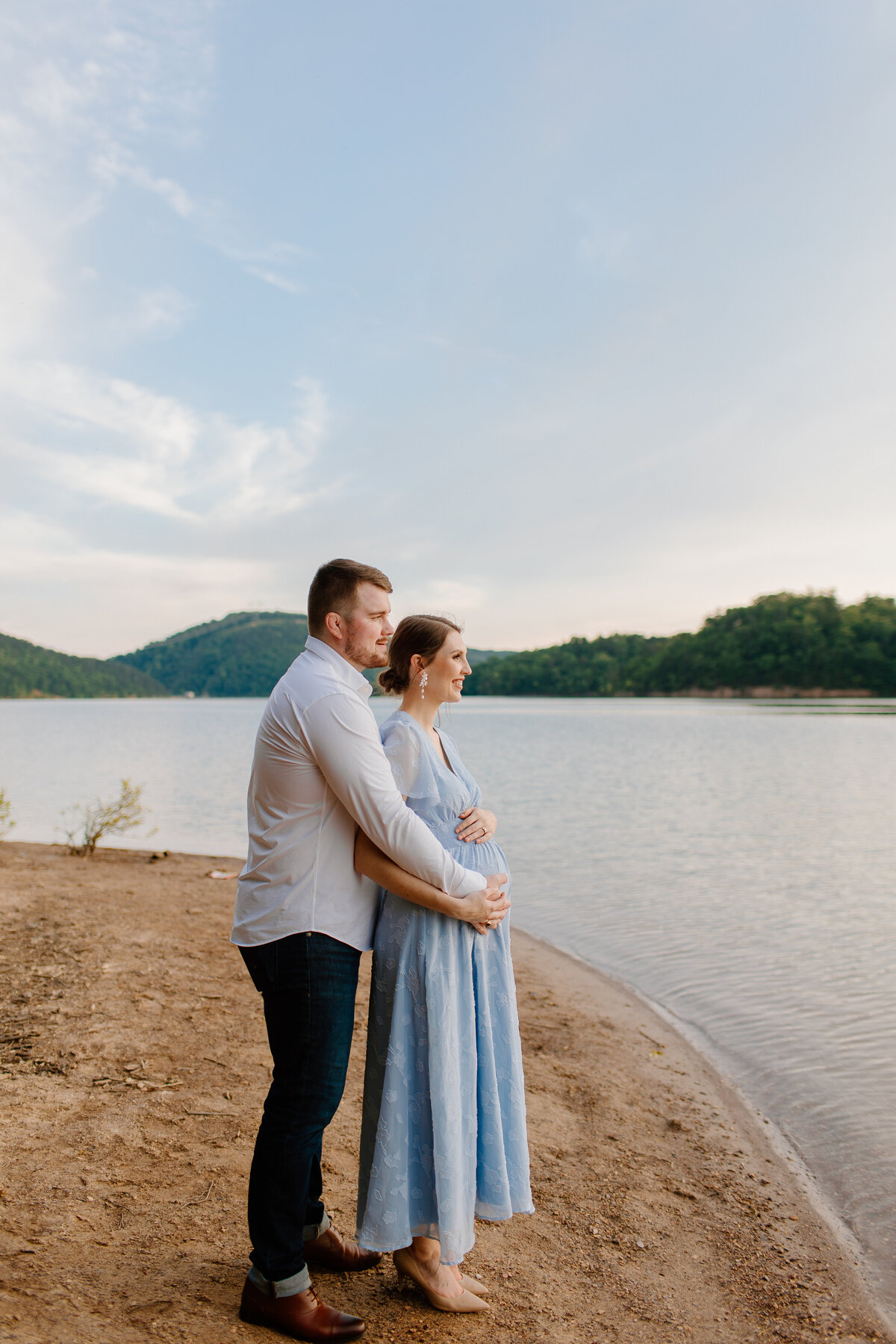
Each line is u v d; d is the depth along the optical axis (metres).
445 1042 2.11
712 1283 2.61
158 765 25.80
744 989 5.72
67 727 58.22
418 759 2.26
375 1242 2.11
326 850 2.03
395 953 2.15
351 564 2.16
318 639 2.16
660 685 170.50
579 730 50.22
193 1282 2.17
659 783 20.12
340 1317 2.04
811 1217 3.08
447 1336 2.13
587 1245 2.75
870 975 5.96
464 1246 2.09
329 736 1.95
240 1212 2.57
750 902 8.25
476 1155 2.19
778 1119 3.89
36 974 4.77
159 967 5.09
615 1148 3.49
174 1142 2.98
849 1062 4.53
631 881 9.26
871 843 11.67
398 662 2.38
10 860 8.66
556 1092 4.02
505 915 2.26
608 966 6.30
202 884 7.97
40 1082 3.37
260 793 2.07
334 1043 2.02
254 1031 4.14
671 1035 4.93
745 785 19.61
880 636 141.12
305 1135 2.00
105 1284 2.10
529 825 13.42
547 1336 2.21
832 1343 2.36
